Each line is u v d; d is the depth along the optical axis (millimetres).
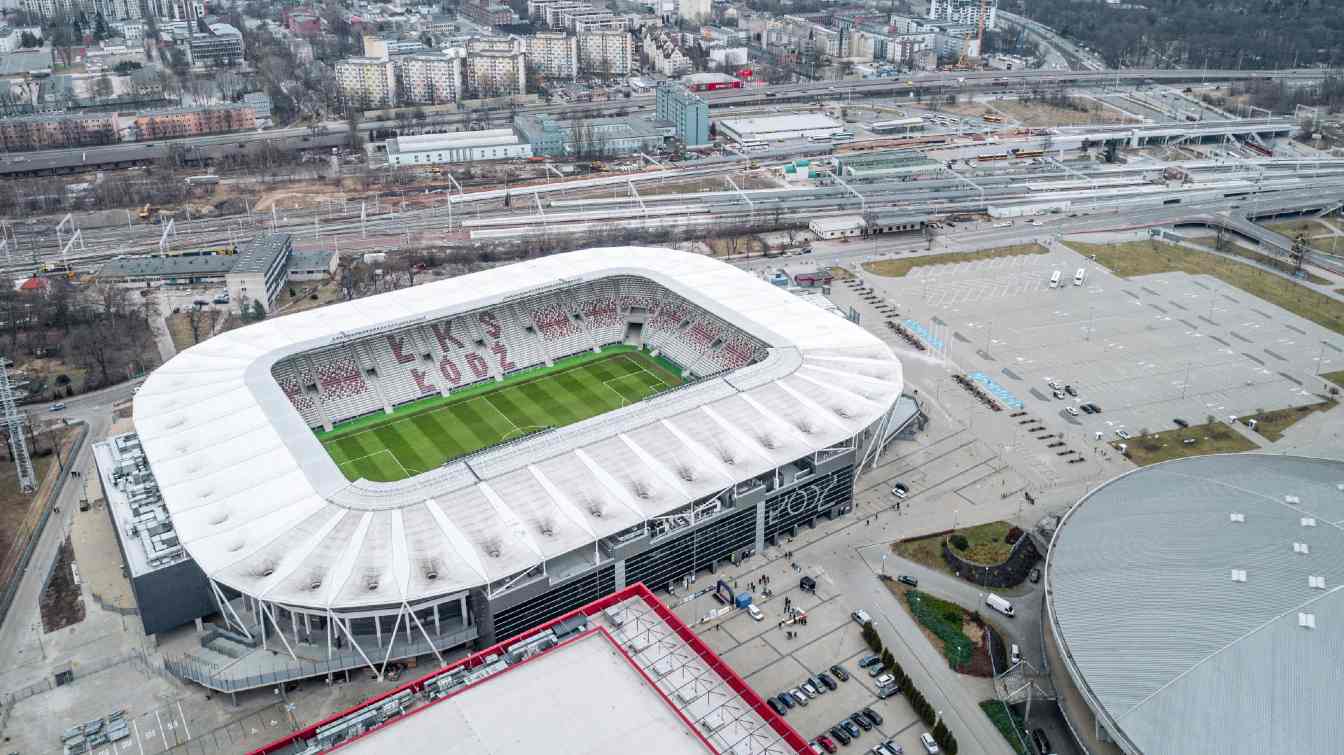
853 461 189375
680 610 168125
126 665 156625
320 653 152125
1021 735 142250
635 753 116375
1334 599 136250
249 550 155875
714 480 173125
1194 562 147375
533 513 164625
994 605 166250
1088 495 174125
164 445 184875
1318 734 121625
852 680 152500
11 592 173750
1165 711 127562
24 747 142125
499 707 122938
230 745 141250
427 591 147750
